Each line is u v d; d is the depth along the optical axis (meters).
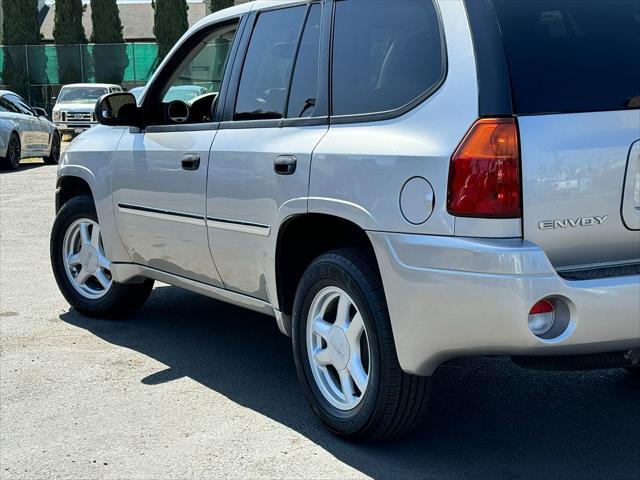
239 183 4.33
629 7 3.53
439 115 3.37
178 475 3.57
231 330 5.76
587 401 4.38
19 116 18.38
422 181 3.32
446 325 3.29
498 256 3.11
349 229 3.91
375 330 3.57
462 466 3.62
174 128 4.96
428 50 3.52
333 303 3.97
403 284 3.40
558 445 3.83
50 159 20.16
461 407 4.31
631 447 3.80
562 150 3.20
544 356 3.26
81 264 6.04
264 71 4.45
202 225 4.66
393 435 3.75
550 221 3.20
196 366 5.00
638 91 3.37
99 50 33.91
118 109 5.20
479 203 3.18
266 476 3.54
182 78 5.38
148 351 5.29
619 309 3.16
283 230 4.07
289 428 4.06
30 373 4.88
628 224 3.30
